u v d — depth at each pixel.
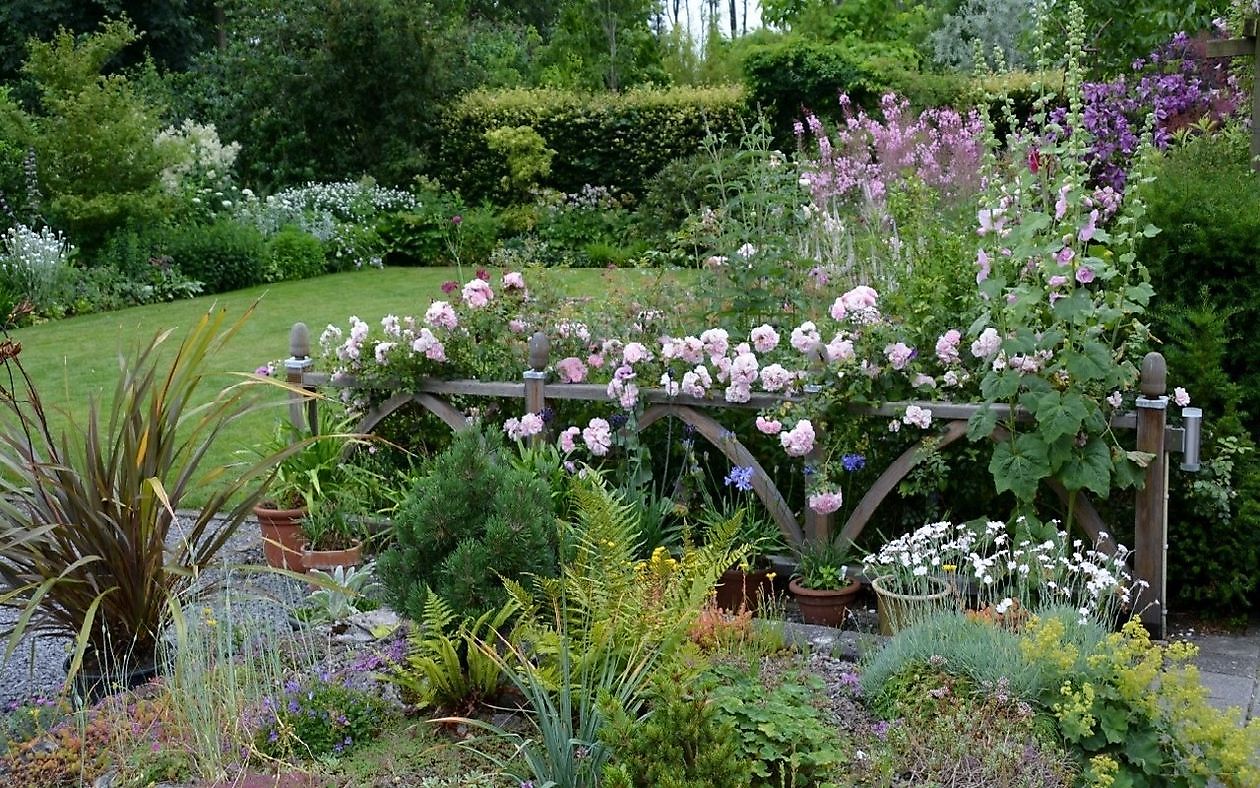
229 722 3.00
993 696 2.85
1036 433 3.94
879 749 2.79
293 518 4.68
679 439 4.93
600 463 4.88
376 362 5.09
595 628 2.93
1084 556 4.00
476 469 3.43
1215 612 4.31
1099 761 2.61
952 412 4.15
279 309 10.91
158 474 3.66
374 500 4.98
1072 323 3.91
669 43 21.34
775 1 22.41
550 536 3.42
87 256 11.92
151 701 3.18
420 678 3.17
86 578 3.57
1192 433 3.80
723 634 3.35
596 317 5.28
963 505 4.46
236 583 4.45
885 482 4.25
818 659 3.45
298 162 16.30
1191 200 4.41
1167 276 4.45
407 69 16.11
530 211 15.00
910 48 17.64
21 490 3.61
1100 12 7.34
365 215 15.08
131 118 12.38
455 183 16.28
